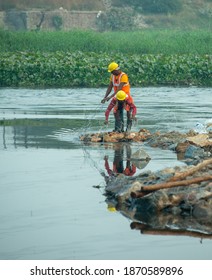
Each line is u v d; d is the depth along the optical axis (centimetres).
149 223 1163
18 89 3806
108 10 8956
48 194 1334
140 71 4197
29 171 1537
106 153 1784
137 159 1695
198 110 2731
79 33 5541
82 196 1323
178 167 1416
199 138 1825
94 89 3834
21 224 1145
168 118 2472
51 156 1725
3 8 8438
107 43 5288
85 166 1599
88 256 1005
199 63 4278
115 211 1230
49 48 5244
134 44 5244
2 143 1927
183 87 3988
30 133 2119
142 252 1020
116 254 1012
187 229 1133
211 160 1341
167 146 1902
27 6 8525
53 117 2527
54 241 1066
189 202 1245
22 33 5488
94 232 1109
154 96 3388
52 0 8675
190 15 9331
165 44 5238
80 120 2441
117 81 2112
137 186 1309
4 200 1288
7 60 4153
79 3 8856
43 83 4106
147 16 9125
